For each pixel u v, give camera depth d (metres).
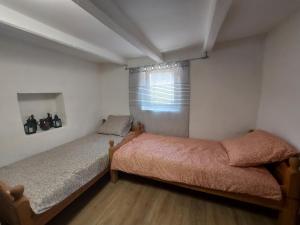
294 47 1.53
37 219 1.26
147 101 3.02
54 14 1.47
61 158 2.01
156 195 1.97
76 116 2.81
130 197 1.93
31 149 2.09
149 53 2.33
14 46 1.86
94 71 3.21
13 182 1.50
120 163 2.09
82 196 1.96
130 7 1.36
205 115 2.66
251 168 1.62
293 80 1.55
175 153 2.04
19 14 1.45
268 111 2.05
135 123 3.19
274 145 1.60
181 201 1.85
